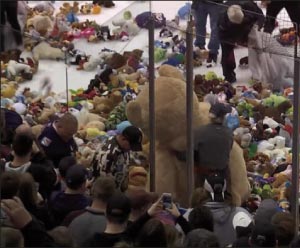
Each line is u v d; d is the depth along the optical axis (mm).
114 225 6320
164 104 8758
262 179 9477
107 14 13602
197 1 10242
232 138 8672
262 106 10898
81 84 11766
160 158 8688
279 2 11125
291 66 10445
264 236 6312
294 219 6973
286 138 10289
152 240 6020
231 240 7117
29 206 6852
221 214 7297
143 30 11531
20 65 11125
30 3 13445
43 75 11320
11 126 8570
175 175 8633
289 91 10883
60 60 11391
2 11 9844
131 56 11891
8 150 8141
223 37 10492
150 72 9000
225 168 8555
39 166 7539
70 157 7977
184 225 6723
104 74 11789
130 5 12305
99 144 9773
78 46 11977
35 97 11242
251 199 8797
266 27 10078
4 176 6836
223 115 8625
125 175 8375
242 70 10875
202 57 10578
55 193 7215
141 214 6648
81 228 6629
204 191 7453
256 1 11711
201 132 8586
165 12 11188
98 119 10906
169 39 10367
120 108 10906
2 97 11125
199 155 8570
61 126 8688
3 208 6238
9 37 10203
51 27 11578
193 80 9438
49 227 6887
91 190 7312
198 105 8805
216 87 10742
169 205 6789
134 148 8469
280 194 8961
